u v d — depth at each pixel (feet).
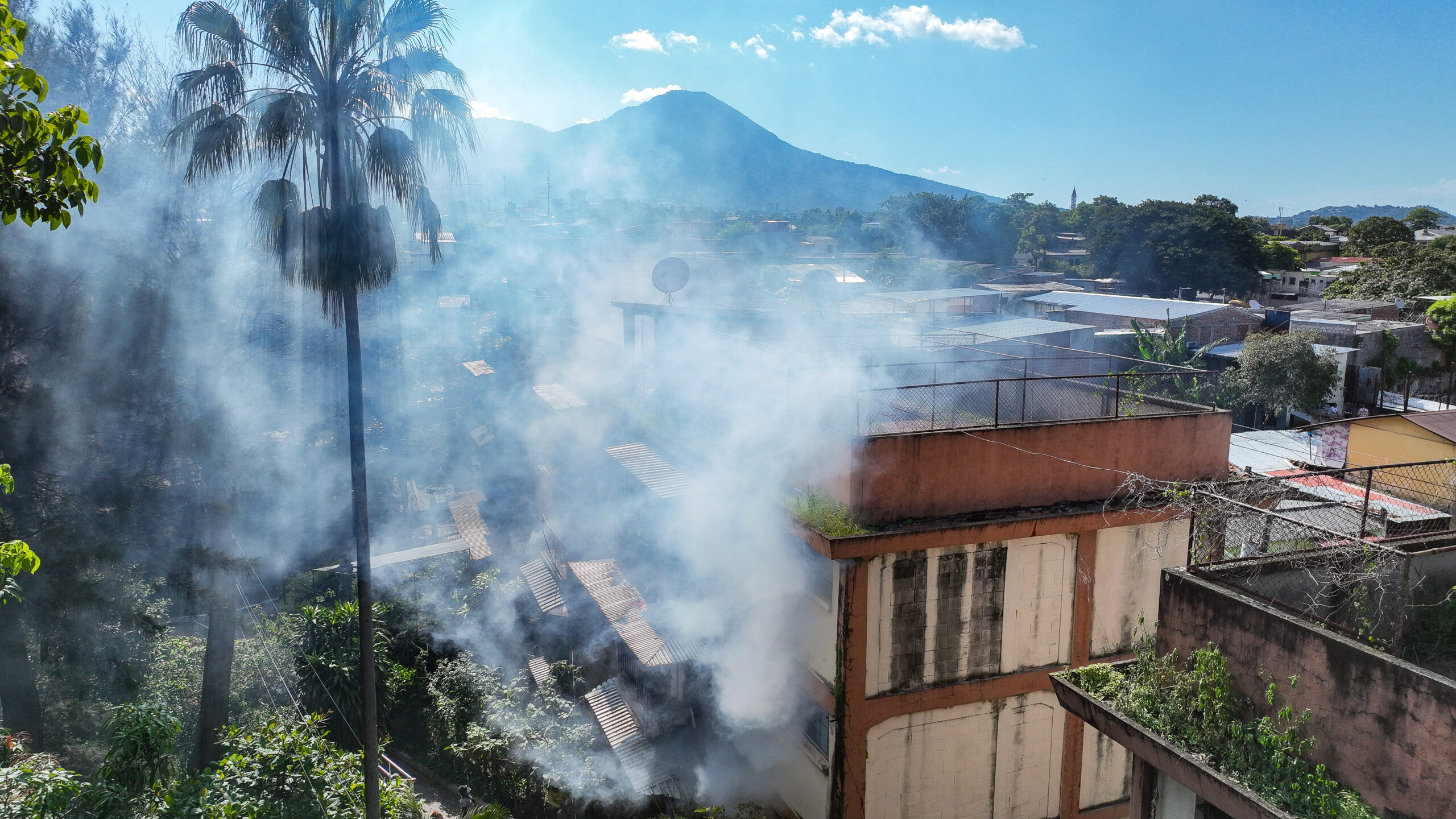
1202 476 51.93
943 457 45.65
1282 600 30.32
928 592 45.44
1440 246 249.14
